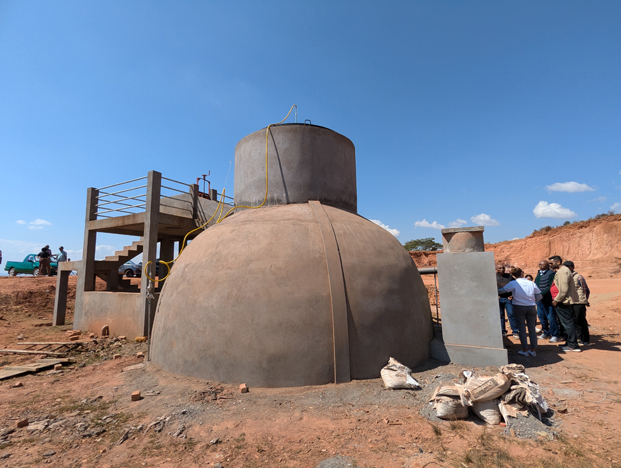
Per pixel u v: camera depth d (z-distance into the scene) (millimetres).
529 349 7230
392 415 4250
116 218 10789
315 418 4176
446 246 6738
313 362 5043
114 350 8320
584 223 38719
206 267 5945
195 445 3686
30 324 12641
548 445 3609
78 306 11266
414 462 3303
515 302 7102
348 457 3385
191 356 5469
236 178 8336
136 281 22734
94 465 3377
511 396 4184
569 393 4992
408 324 5953
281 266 5473
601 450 3510
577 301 7863
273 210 6887
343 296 5344
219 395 4758
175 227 11297
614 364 6371
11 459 3496
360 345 5297
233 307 5328
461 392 4258
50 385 5832
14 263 22984
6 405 4895
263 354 5047
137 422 4230
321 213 6539
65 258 19594
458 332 6340
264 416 4230
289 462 3338
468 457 3357
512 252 44156
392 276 6066
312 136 7594
